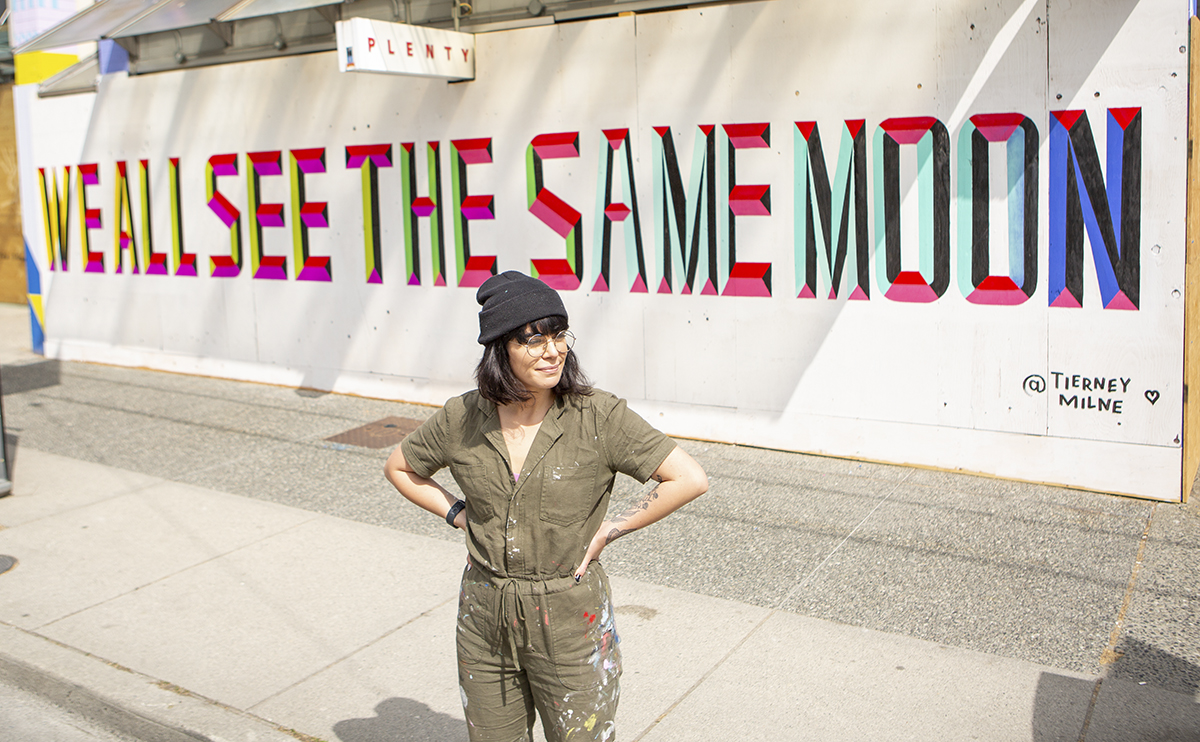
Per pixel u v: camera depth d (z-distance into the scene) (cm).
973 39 590
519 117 766
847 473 646
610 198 734
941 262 620
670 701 386
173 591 511
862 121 632
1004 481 619
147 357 1073
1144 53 546
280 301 945
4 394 978
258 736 373
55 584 523
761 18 654
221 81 943
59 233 1132
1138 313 568
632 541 557
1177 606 450
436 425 279
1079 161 572
